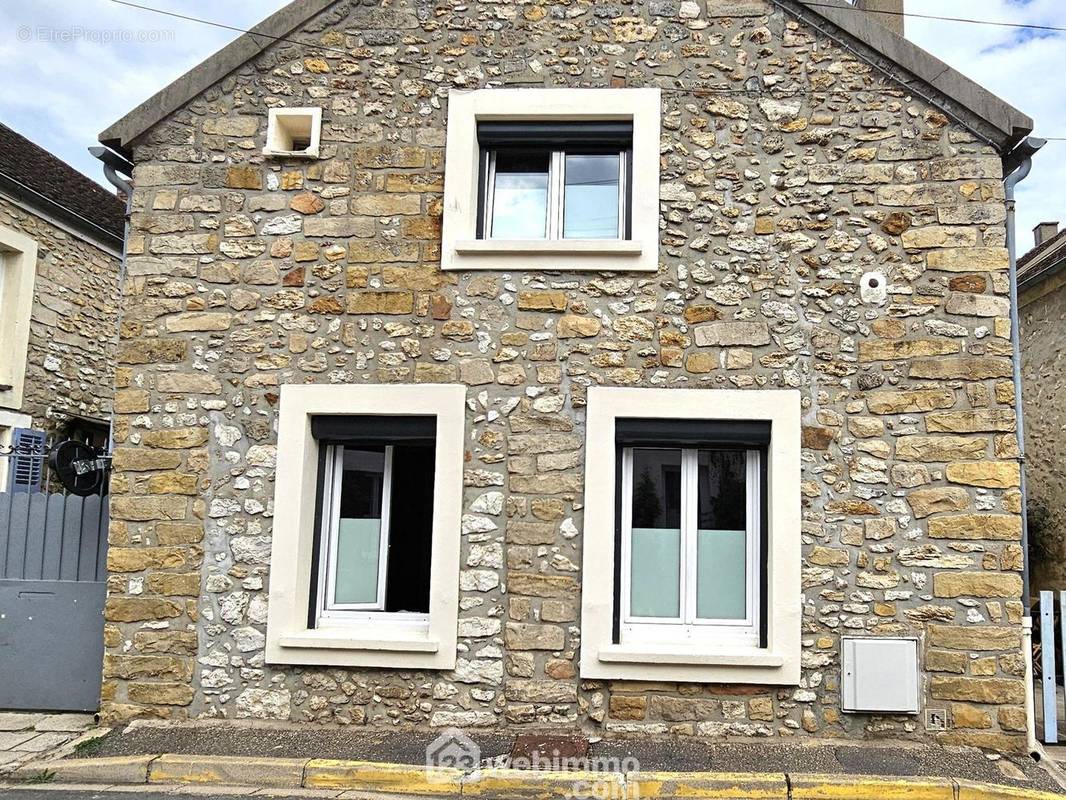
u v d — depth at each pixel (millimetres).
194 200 6312
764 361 5910
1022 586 5668
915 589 5656
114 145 6430
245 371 6156
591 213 6418
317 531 6203
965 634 5582
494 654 5789
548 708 5730
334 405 6059
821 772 5062
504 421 5977
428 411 6008
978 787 4898
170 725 5820
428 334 6086
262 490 6055
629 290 6035
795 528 5734
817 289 5941
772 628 5676
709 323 5973
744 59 6188
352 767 5137
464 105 6270
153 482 6094
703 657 5625
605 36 6273
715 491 6090
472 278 6117
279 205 6289
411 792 5059
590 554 5789
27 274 10273
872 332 5883
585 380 5977
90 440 11555
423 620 6113
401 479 6273
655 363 5965
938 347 5812
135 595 6012
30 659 6500
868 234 5969
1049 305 10508
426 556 6168
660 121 6156
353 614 6164
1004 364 5750
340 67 6375
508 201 6500
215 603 5980
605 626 5738
